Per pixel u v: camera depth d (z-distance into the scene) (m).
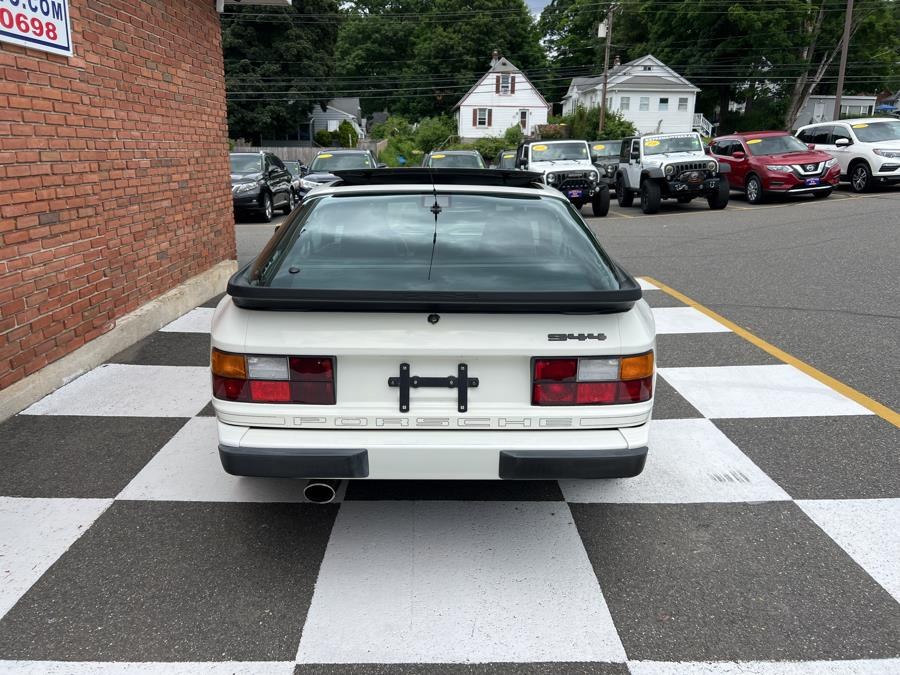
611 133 50.56
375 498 3.69
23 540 3.25
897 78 57.16
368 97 80.38
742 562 3.12
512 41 73.62
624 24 68.12
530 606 2.82
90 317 5.61
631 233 13.84
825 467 3.96
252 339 2.76
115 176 5.98
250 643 2.60
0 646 2.57
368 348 2.73
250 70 54.59
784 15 49.81
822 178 17.86
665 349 6.12
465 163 17.59
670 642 2.62
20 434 4.37
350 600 2.84
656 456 4.14
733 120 58.66
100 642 2.60
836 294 8.02
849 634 2.65
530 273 3.12
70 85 5.27
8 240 4.57
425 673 2.46
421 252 3.23
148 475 3.87
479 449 2.80
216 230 8.54
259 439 2.81
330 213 3.49
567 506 3.61
